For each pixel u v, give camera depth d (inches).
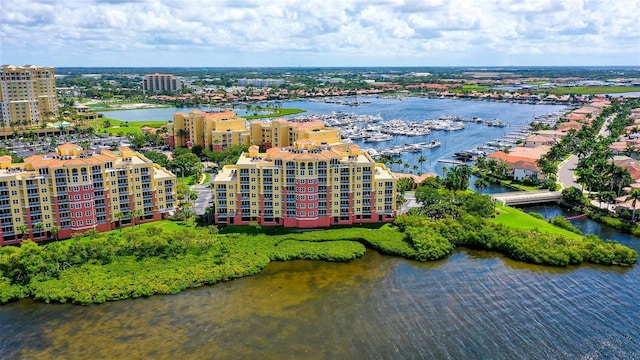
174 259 7229.3
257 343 5433.1
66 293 6289.4
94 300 6250.0
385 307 6195.9
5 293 6279.5
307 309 6141.7
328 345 5408.5
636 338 5526.6
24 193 7603.4
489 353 5275.6
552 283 6801.2
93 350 5310.0
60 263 6929.1
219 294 6505.9
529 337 5556.1
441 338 5541.3
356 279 6948.8
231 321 5861.2
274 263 7440.9
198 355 5221.5
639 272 7116.1
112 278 6663.4
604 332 5639.8
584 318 5925.2
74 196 7829.7
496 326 5772.6
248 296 6456.7
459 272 7165.4
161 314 6008.9
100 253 7160.4
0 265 6761.8
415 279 6943.9
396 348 5359.3
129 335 5580.7
